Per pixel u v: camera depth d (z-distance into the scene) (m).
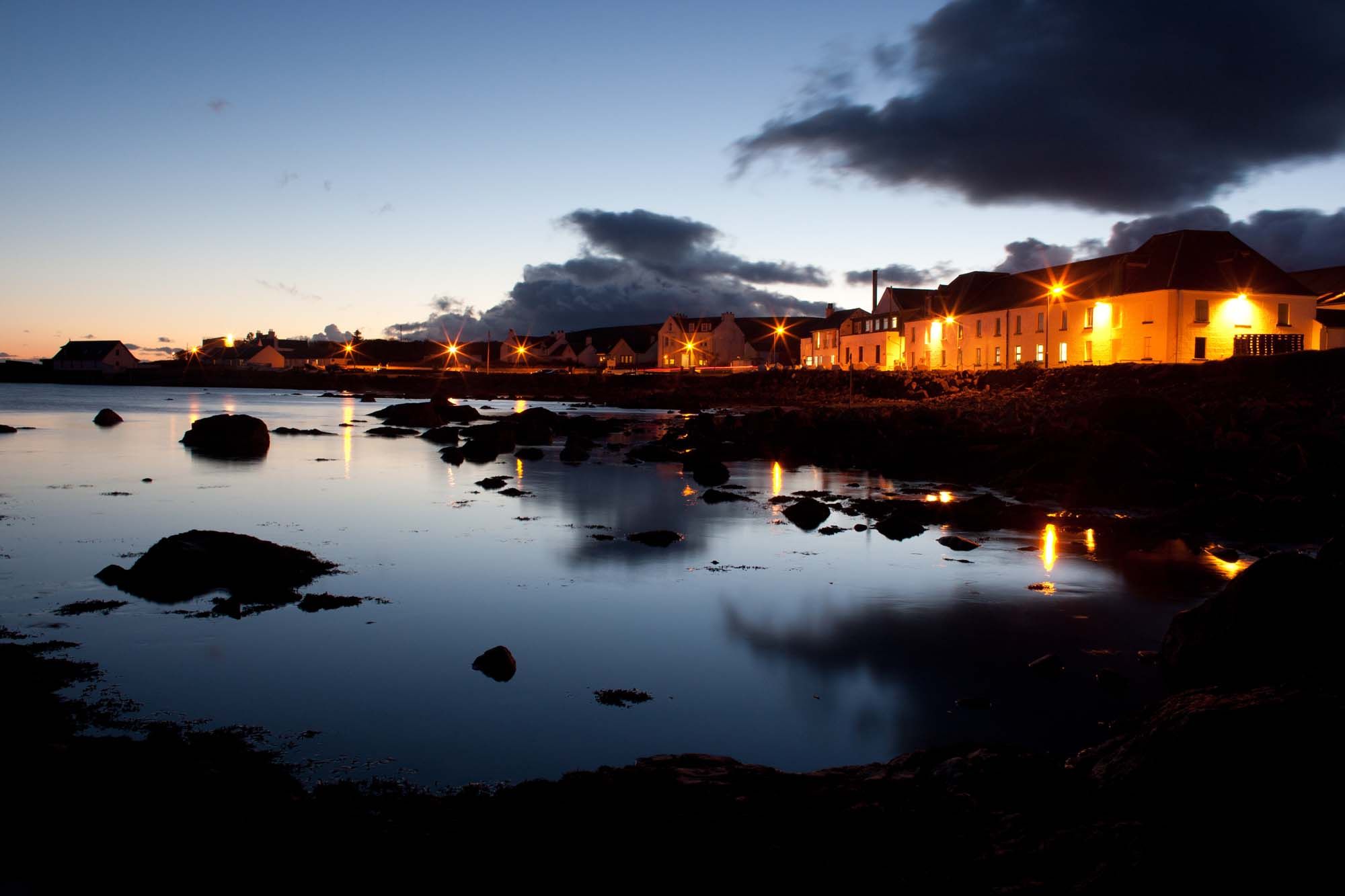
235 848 6.34
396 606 14.02
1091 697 10.39
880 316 100.81
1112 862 5.50
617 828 6.41
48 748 8.09
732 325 134.25
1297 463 26.19
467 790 7.70
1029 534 20.47
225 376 148.75
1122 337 63.59
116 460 35.22
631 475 31.98
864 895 5.46
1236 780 5.86
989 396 60.00
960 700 10.23
